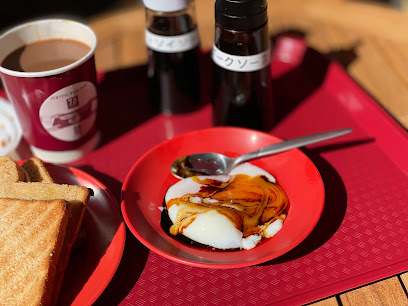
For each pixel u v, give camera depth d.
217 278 0.37
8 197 0.37
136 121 0.51
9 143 0.46
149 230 0.38
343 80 0.52
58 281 0.34
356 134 0.48
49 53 0.45
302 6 0.65
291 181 0.42
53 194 0.38
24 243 0.34
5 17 1.03
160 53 0.47
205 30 0.61
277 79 0.55
